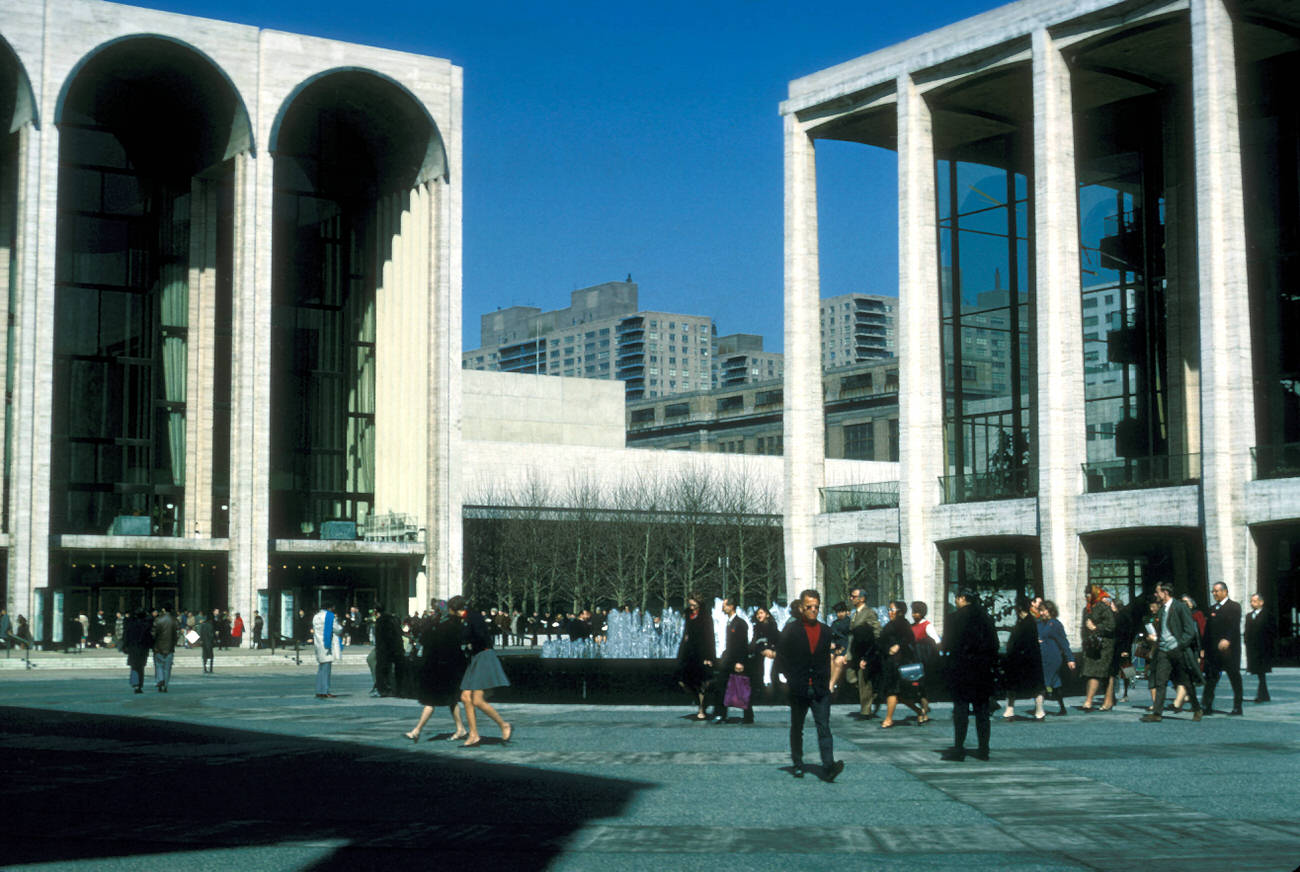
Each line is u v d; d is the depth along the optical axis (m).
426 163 69.81
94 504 65.56
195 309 68.38
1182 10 43.62
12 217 64.75
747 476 95.38
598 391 109.88
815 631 14.34
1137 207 51.25
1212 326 42.19
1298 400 44.84
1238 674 21.91
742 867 9.47
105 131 67.06
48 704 27.84
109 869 9.39
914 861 9.70
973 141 55.66
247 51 64.94
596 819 11.66
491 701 27.81
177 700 29.11
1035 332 52.25
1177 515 43.75
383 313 71.69
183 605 66.44
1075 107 53.06
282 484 69.50
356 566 70.12
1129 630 23.48
